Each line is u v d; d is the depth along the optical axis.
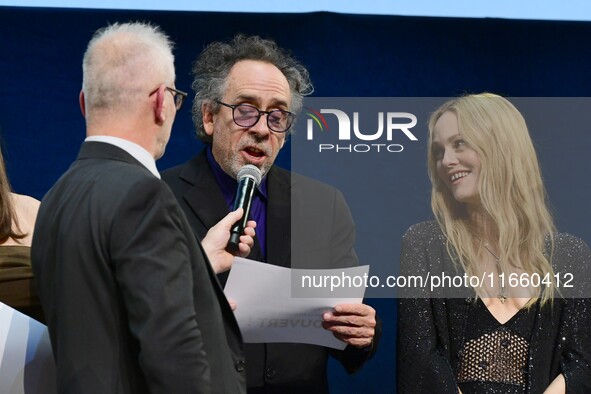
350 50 4.99
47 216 2.80
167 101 2.92
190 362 2.54
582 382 3.56
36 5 4.94
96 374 2.61
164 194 2.71
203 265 2.81
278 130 3.62
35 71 4.87
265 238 3.72
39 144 4.88
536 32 5.05
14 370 2.97
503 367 3.58
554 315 3.60
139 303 2.55
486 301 3.59
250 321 3.40
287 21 4.98
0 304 3.03
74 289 2.64
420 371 3.53
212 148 3.78
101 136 2.85
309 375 3.68
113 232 2.62
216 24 4.96
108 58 2.87
